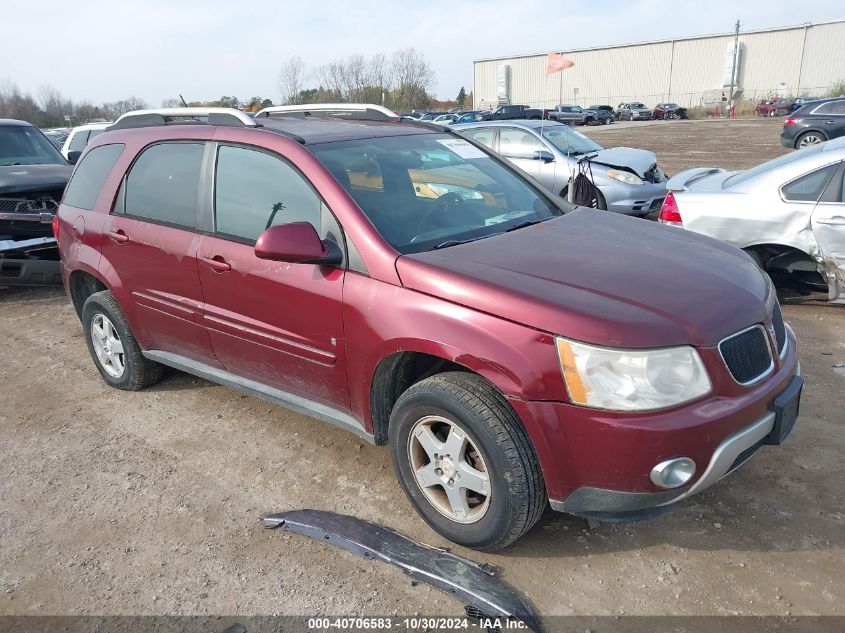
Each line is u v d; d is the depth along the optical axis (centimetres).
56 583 295
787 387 286
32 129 884
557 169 998
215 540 318
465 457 288
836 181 537
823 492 329
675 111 5128
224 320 373
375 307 299
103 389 491
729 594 269
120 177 437
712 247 340
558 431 256
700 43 6272
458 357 272
